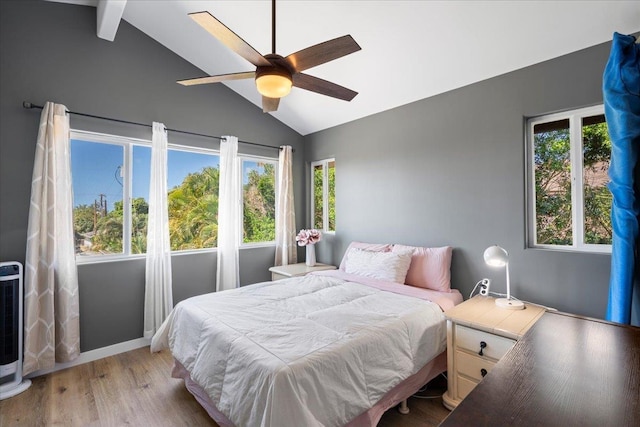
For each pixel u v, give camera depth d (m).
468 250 2.62
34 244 2.30
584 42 1.99
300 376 1.27
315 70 2.85
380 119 3.37
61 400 2.07
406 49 2.43
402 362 1.70
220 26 1.33
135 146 3.02
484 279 2.44
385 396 1.64
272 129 4.05
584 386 0.75
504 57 2.26
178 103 3.23
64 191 2.47
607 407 0.66
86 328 2.66
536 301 2.24
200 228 3.47
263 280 3.99
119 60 2.85
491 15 1.97
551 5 1.82
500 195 2.42
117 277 2.83
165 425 1.83
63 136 2.47
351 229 3.70
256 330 1.65
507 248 2.38
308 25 2.42
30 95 2.41
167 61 3.15
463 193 2.65
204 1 2.48
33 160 2.41
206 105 3.44
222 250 3.49
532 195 2.34
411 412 1.94
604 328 1.14
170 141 3.19
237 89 3.64
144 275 2.99
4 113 2.32
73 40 2.61
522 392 0.72
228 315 1.88
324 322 1.76
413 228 3.04
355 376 1.45
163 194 3.02
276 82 1.63
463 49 2.28
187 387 2.02
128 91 2.90
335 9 2.22
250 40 2.75
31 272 2.28
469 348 1.87
